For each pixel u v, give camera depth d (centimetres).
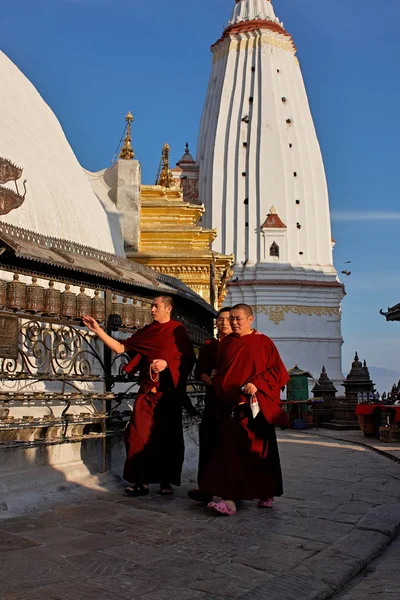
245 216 5903
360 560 414
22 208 840
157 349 615
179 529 479
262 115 6031
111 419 681
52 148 1038
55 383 730
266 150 5975
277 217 5803
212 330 1112
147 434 614
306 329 5538
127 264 814
